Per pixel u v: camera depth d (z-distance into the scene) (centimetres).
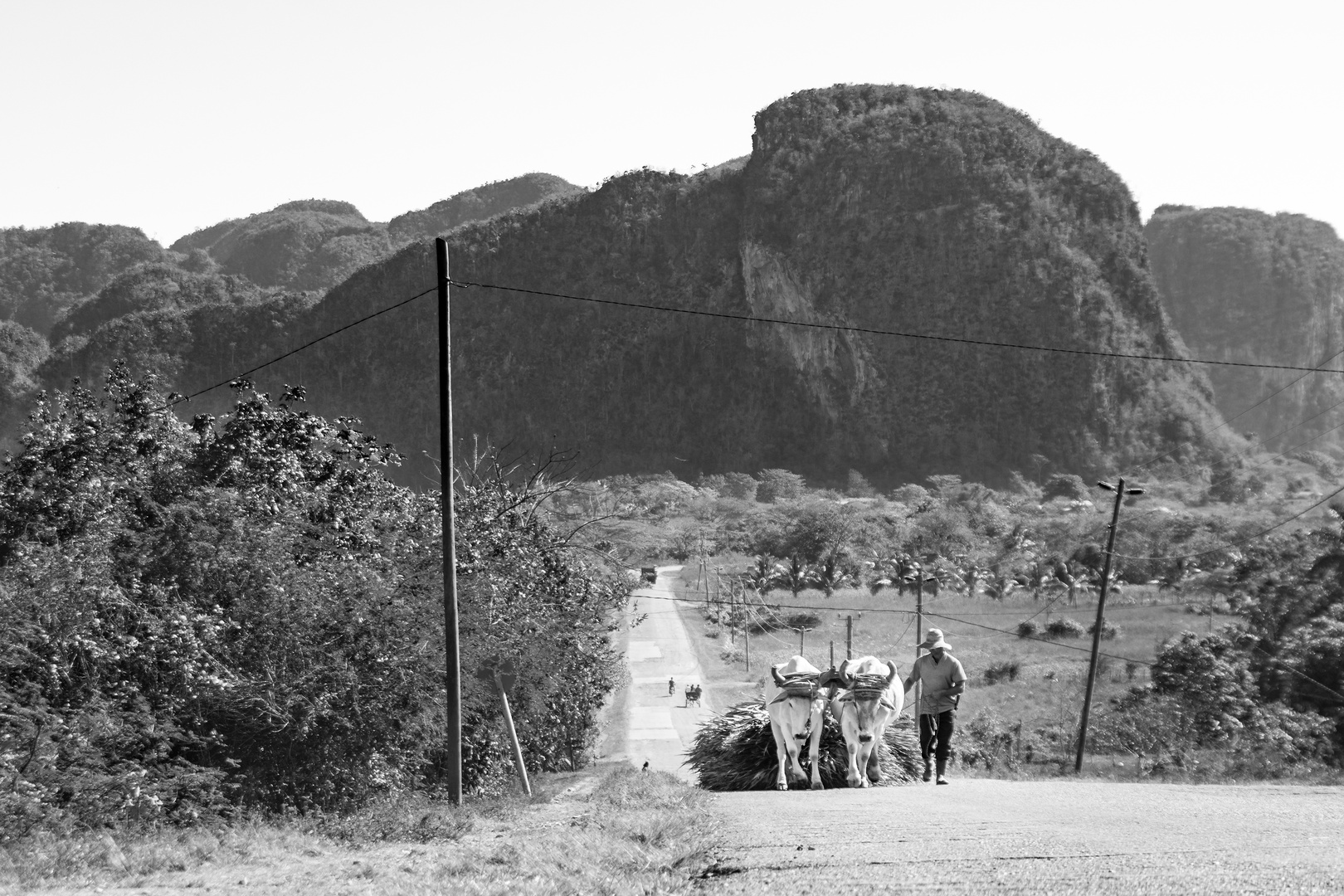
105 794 1311
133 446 1984
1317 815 824
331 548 1953
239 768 1667
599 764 3662
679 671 7756
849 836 842
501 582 2366
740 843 857
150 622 1580
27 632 1423
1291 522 13900
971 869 655
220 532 1753
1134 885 566
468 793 2081
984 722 4769
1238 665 4047
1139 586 10731
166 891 780
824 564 12200
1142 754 3294
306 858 982
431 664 1917
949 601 10069
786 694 1530
